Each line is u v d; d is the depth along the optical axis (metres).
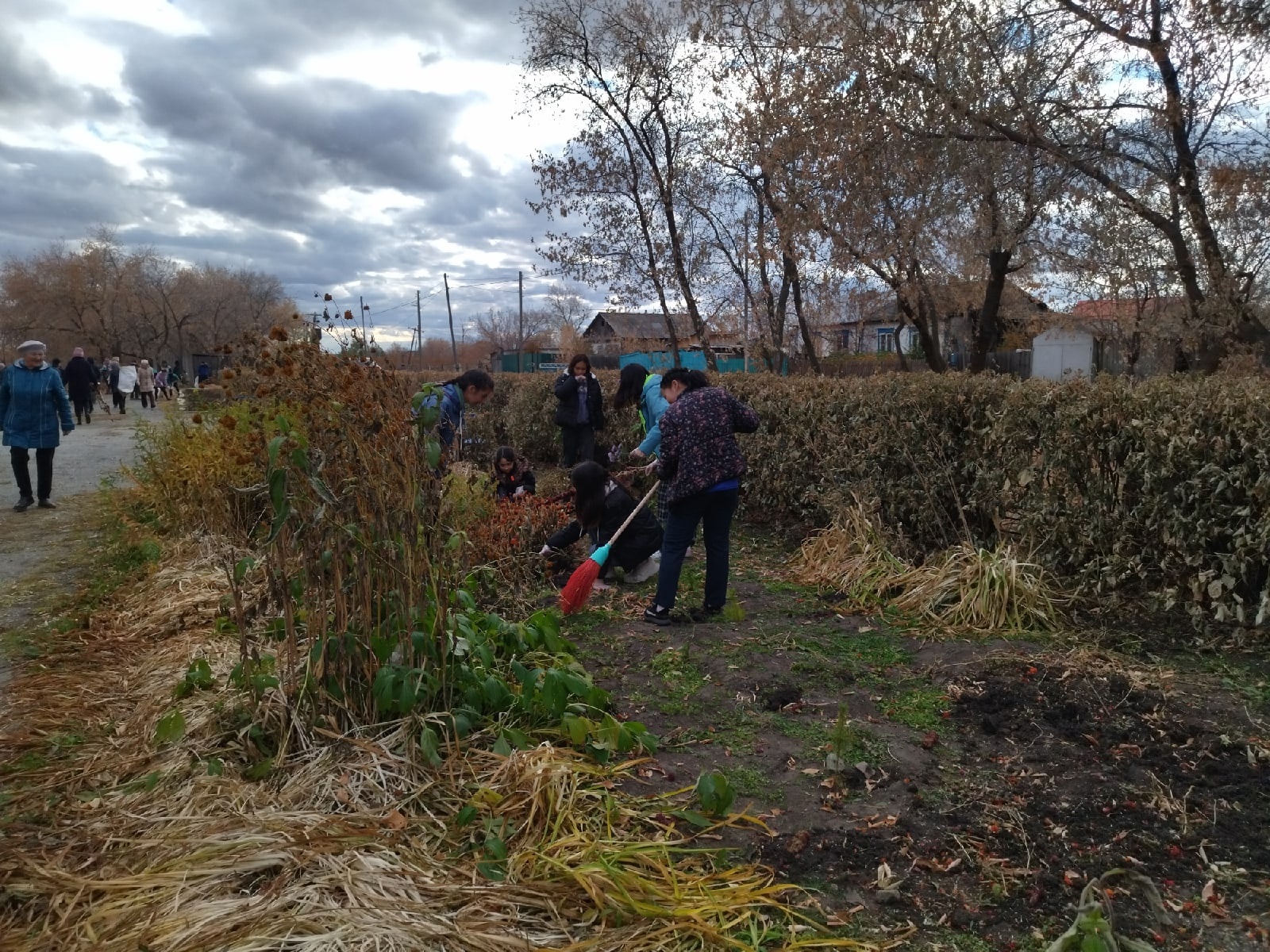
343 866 2.53
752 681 4.32
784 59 13.30
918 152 12.11
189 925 2.26
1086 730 3.70
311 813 2.82
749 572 6.61
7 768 3.25
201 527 6.91
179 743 3.29
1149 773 3.31
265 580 4.34
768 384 8.61
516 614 5.22
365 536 3.38
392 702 3.35
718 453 5.13
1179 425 4.80
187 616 4.96
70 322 60.41
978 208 12.84
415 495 3.46
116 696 3.98
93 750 3.42
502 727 3.48
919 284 14.49
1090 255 13.73
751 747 3.64
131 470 10.03
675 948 2.35
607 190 15.91
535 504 6.89
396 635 3.44
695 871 2.72
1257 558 4.55
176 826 2.78
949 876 2.75
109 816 2.88
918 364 25.41
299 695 3.36
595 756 3.40
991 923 2.53
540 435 13.14
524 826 2.82
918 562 6.22
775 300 18.06
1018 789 3.27
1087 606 5.24
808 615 5.45
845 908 2.60
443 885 2.48
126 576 6.04
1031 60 11.41
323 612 3.31
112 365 25.69
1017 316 23.77
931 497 6.25
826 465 7.25
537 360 43.47
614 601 5.77
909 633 5.03
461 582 4.14
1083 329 23.39
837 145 12.27
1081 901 2.36
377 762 3.12
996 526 5.98
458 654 3.62
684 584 6.21
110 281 60.69
